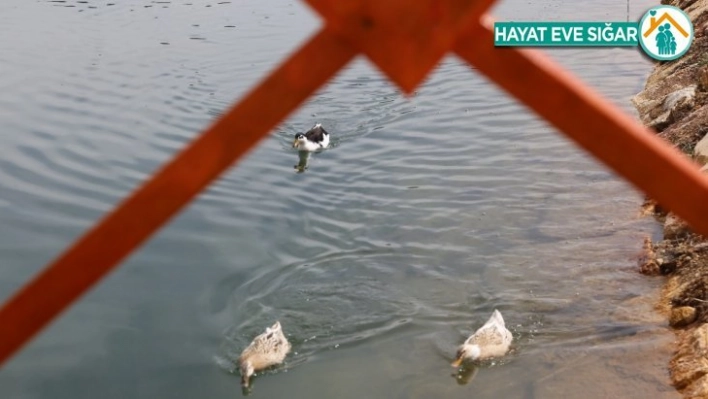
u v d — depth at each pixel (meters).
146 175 15.34
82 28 25.81
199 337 10.36
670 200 2.24
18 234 12.73
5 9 27.98
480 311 10.70
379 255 12.26
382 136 17.66
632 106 18.36
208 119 18.45
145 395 9.27
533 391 8.92
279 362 9.80
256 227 13.17
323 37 2.15
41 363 9.73
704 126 14.58
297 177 15.27
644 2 26.42
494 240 12.51
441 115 18.78
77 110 18.62
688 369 8.52
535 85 2.18
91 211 13.73
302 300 11.15
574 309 10.41
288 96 2.19
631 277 10.93
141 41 24.39
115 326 10.48
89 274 2.31
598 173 14.84
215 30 25.70
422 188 14.66
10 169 15.23
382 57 2.14
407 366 9.73
